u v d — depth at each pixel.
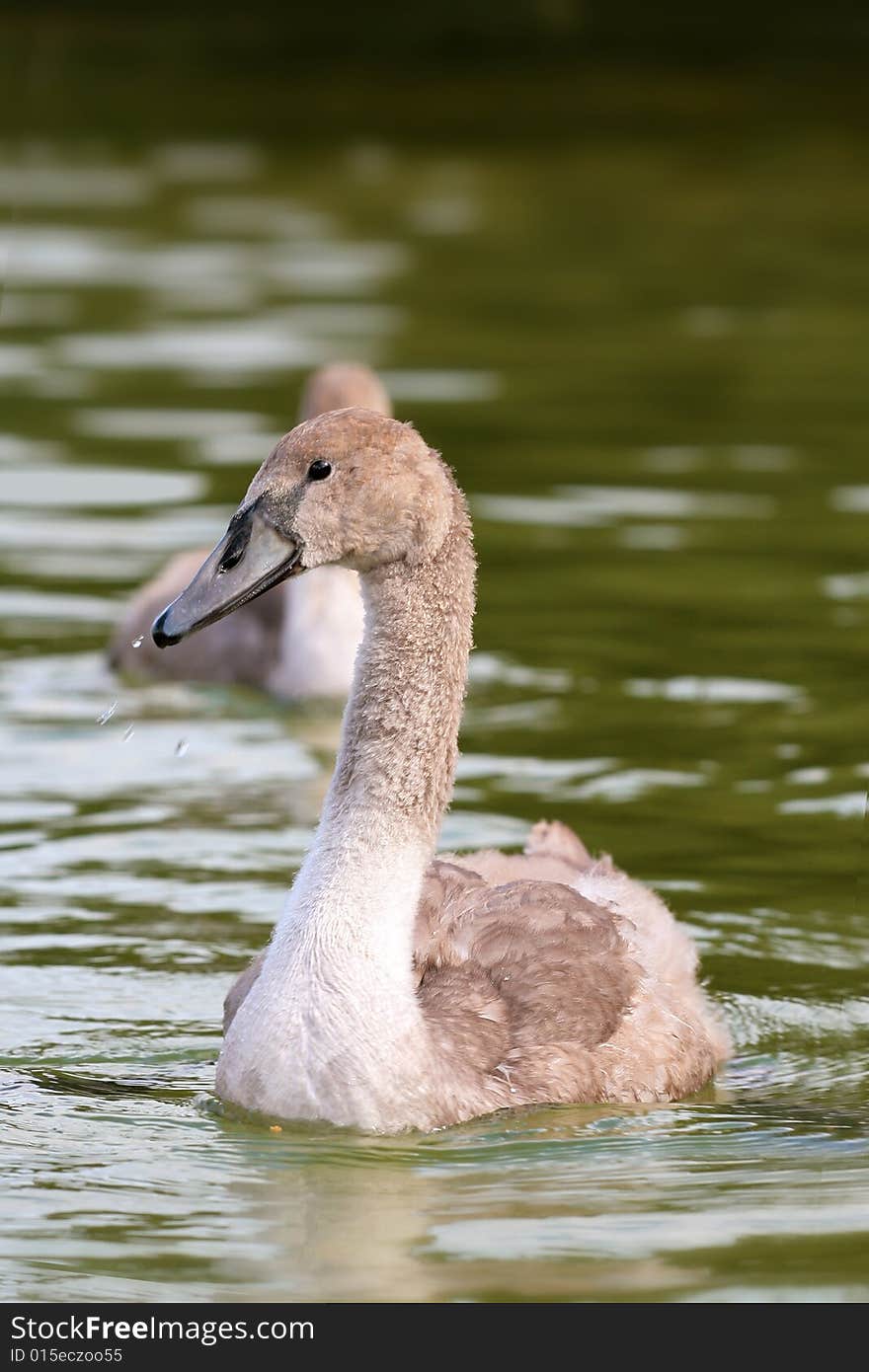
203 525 19.66
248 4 57.81
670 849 13.37
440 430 22.64
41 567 18.70
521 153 40.84
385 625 10.05
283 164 39.12
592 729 15.37
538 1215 9.02
